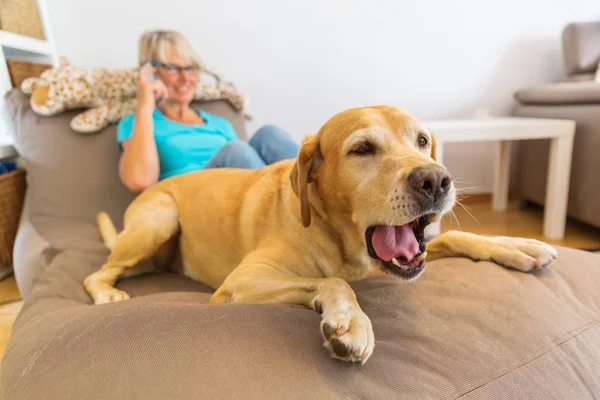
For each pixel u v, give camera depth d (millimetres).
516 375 656
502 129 2170
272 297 870
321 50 2811
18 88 2039
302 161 922
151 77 2029
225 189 1242
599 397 684
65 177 1929
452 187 802
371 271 1036
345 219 936
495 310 780
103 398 567
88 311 819
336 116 956
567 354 716
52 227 1729
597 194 2232
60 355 669
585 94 2322
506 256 974
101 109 2031
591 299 871
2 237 1989
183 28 2604
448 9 2902
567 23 3070
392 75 2951
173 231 1338
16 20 2098
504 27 3012
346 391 592
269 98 2822
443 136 2131
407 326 744
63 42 2469
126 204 1966
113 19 2498
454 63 3012
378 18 2830
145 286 1246
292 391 577
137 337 666
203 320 702
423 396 601
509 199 3225
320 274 1003
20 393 634
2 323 1580
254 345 654
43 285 1199
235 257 1159
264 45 2729
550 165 2299
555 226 2322
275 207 1064
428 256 1151
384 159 854
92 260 1417
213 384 576
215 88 2371
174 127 1984
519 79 3123
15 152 2223
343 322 662
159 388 571
